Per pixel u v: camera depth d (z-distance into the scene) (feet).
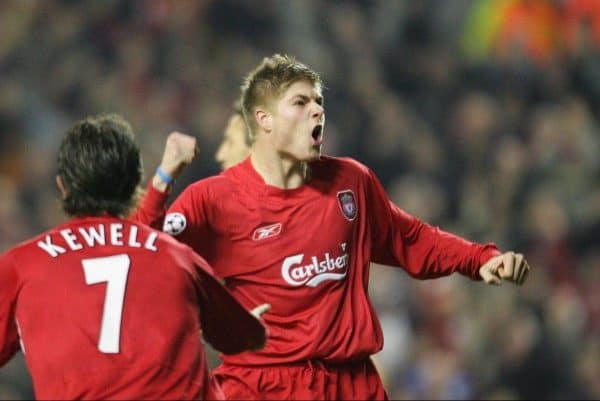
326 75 159.02
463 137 150.61
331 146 148.77
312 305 55.72
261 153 56.54
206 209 55.88
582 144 147.64
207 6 168.04
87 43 165.68
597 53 158.51
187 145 52.44
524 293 122.62
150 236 49.49
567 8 159.84
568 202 138.72
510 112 153.17
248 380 55.67
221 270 56.39
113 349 46.96
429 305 121.39
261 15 167.32
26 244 48.78
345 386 55.93
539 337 117.39
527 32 159.33
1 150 153.07
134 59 162.81
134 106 158.30
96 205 49.44
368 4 169.07
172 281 48.60
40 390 46.91
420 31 165.07
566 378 116.57
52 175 151.12
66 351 46.83
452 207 141.59
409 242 59.57
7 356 48.78
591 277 130.72
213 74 161.89
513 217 137.28
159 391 46.96
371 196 58.34
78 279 47.88
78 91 160.97
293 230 55.93
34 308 47.60
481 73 159.53
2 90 159.84
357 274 57.00
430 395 116.26
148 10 167.84
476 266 58.59
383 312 121.80
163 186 52.19
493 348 117.39
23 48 164.25
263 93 56.24
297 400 55.16
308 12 166.20
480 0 163.32
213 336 51.19
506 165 142.20
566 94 156.15
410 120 154.10
